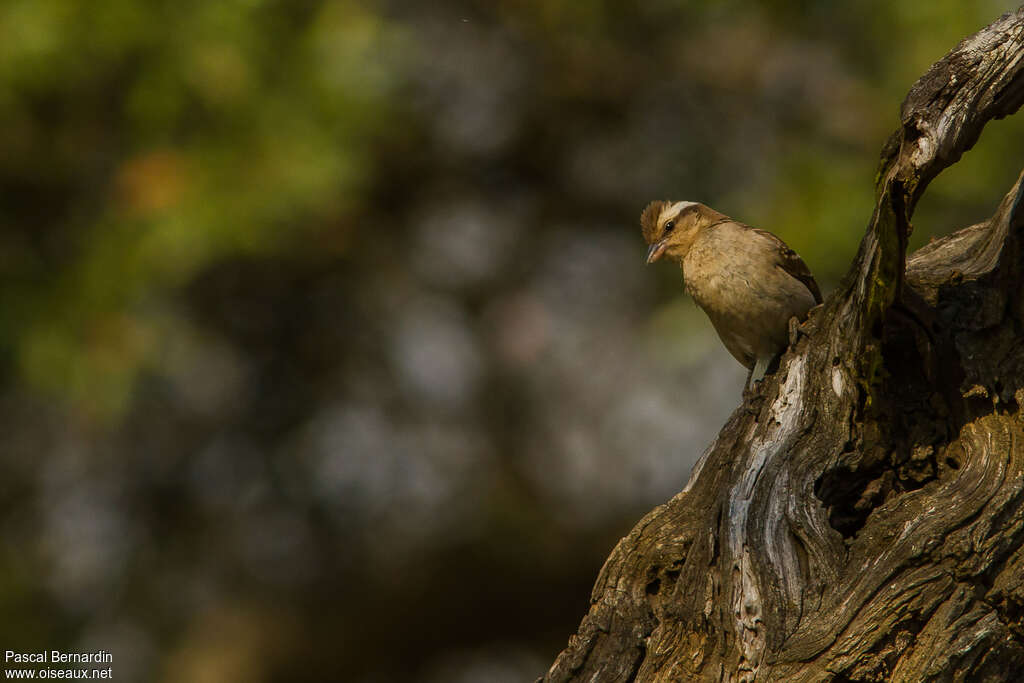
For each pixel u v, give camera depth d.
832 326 5.72
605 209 16.55
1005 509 5.08
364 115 12.84
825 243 13.44
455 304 16.64
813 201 13.77
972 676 4.94
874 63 14.73
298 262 15.37
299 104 12.65
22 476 15.75
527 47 15.52
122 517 16.25
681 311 13.95
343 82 12.65
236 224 12.45
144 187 12.62
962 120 5.22
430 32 15.07
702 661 5.30
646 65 15.64
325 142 12.64
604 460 16.25
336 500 16.38
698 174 15.73
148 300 13.66
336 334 16.41
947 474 5.40
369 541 16.45
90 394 12.88
